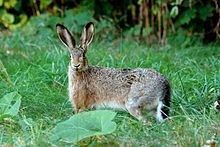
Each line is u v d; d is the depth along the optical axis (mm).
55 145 8984
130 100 10469
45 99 11656
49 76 12672
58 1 18688
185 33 17328
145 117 10391
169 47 16562
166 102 10422
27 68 13453
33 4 18719
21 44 16062
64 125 9164
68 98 11570
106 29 17625
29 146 8922
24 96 11656
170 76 12602
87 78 10812
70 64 10875
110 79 10719
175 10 15930
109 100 10766
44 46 15742
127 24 18562
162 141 9094
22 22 18438
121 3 18562
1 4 18312
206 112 10469
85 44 10836
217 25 17219
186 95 11383
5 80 12641
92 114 9344
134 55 14789
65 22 17609
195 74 12797
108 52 15125
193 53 15789
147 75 10469
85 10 18094
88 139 9250
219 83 11625
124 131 9461
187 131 9258
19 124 9930
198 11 17188
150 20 18094
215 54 15789
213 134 9273
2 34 17578
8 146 9016
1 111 10367
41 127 9602
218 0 17359
